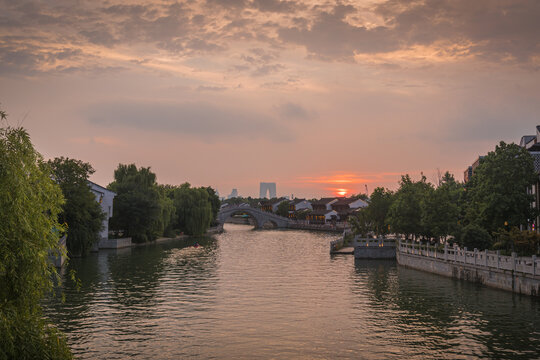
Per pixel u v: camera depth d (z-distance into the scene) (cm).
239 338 2936
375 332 3061
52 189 1888
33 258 1639
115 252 7869
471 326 3139
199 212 12056
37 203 1769
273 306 3778
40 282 1727
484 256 4388
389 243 7256
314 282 4919
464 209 6562
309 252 8100
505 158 5350
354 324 3247
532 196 5275
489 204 5256
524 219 5272
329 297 4134
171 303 3875
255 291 4409
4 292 1631
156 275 5366
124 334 3003
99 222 7362
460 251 4809
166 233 11088
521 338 2883
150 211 9306
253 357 2612
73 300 3972
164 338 2930
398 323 3269
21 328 1544
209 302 3919
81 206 6981
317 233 14325
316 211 19725
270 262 6644
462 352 2666
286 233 14200
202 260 6831
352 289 4512
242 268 5994
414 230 6550
